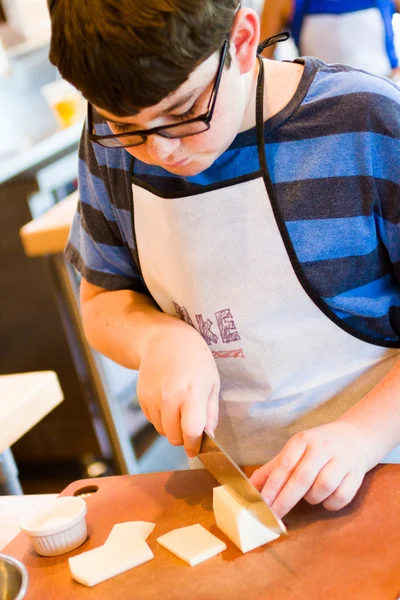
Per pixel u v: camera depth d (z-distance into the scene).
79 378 2.69
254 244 0.98
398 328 1.02
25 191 2.77
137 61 0.69
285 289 0.99
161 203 1.00
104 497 1.03
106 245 1.13
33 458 2.87
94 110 0.99
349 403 1.04
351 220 0.94
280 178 0.95
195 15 0.69
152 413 0.92
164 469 2.42
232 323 1.03
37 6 3.58
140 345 1.01
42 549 0.93
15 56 3.53
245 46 0.80
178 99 0.74
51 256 2.02
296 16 2.48
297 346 1.02
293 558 0.83
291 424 1.06
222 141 0.82
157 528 0.94
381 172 0.92
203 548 0.87
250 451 1.10
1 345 2.83
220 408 1.09
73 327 2.12
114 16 0.68
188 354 0.94
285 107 0.94
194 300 1.04
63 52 0.73
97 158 1.07
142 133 0.78
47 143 2.97
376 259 0.98
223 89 0.78
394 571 0.78
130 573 0.87
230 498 0.89
